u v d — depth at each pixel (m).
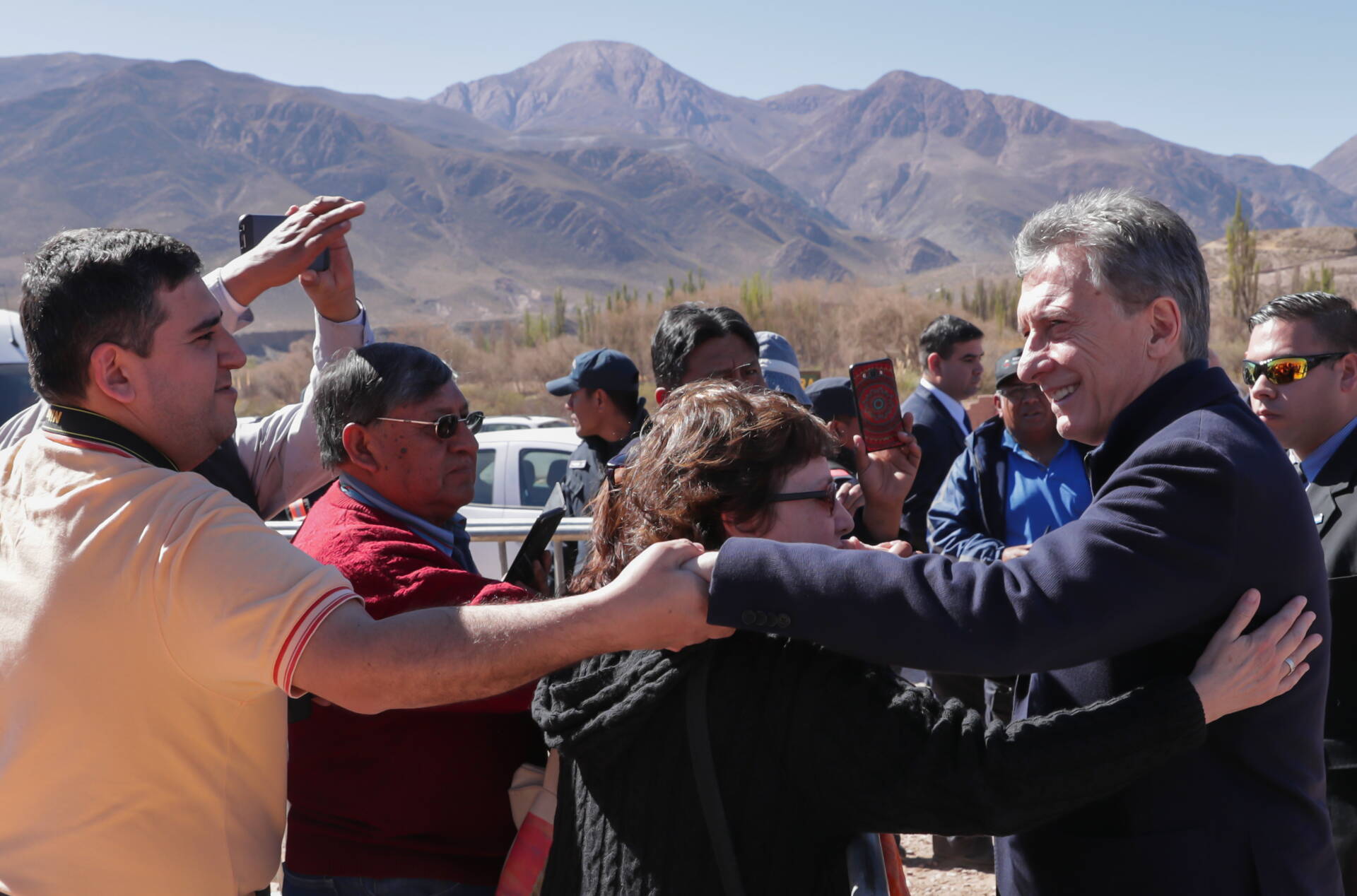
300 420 2.54
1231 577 1.51
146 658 1.56
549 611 1.47
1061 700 1.75
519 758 2.03
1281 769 1.64
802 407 1.70
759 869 1.44
